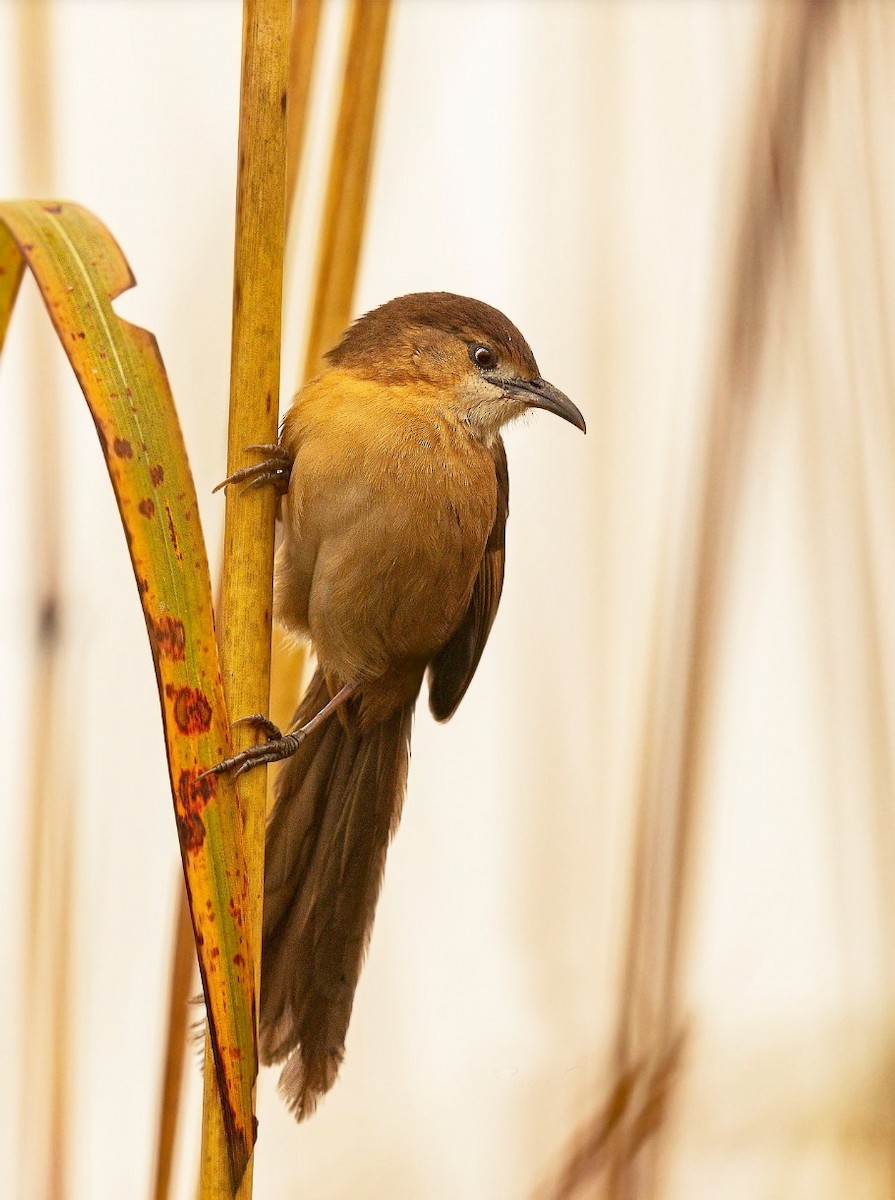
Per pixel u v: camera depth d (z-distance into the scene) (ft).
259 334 16.05
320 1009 21.17
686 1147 20.07
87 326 13.66
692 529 20.08
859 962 20.86
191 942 18.30
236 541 16.10
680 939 19.13
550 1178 18.21
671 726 19.84
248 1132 13.88
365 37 20.30
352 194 20.51
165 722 13.62
